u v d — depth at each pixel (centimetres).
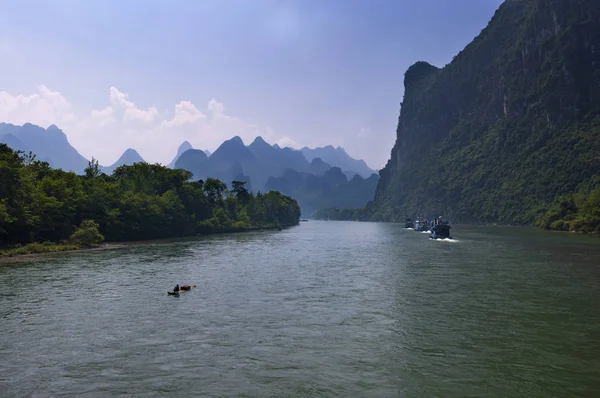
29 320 2911
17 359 2192
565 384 1902
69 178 10444
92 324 2816
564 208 17725
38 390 1834
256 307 3309
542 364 2127
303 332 2652
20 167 8825
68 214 9138
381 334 2614
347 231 18862
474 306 3334
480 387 1872
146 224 11638
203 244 10044
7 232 7675
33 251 7481
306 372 2027
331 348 2361
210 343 2444
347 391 1828
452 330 2694
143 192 12700
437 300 3556
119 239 10788
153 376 1980
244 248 8881
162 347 2373
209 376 1978
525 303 3425
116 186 11612
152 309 3234
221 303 3447
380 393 1811
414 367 2086
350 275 4950
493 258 6688
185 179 15875
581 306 3322
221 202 18612
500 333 2625
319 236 14225
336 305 3384
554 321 2891
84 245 8644
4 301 3494
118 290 3978
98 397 1773
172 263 6066
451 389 1852
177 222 13462
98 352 2292
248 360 2178
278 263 6138
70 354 2262
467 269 5419
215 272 5175
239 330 2694
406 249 8588
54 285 4212
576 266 5644
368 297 3691
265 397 1770
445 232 12200
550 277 4722
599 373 2017
